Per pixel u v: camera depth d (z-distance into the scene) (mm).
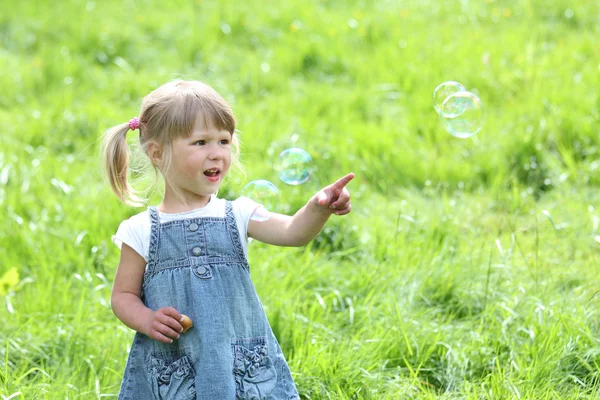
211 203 4297
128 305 4133
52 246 7480
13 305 6426
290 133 9383
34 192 8578
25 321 6207
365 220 7820
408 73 11359
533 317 5809
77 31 13320
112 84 11750
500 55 11516
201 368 3996
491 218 7906
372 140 9484
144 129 4309
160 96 4223
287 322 5828
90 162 9430
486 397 4973
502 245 7238
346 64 12078
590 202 7980
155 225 4199
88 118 10438
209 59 12516
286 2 14555
